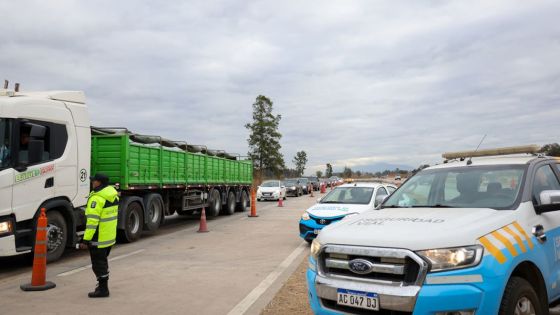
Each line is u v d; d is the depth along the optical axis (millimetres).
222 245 11680
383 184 12977
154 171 13984
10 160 8469
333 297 4012
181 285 7316
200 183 17797
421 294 3561
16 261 9781
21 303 6309
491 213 4340
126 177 12141
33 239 8859
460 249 3668
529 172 4961
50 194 9281
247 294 6727
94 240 6602
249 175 24531
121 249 11227
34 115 9023
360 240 3980
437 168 5695
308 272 4422
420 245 3703
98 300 6461
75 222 10008
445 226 3943
